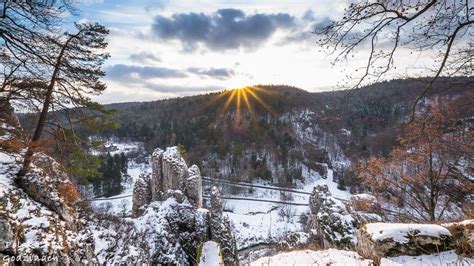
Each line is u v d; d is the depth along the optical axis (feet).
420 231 24.09
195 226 101.76
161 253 88.89
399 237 24.11
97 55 51.90
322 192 75.15
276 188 327.88
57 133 54.39
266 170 358.84
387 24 14.11
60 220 46.37
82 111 55.11
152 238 90.79
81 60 50.98
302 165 395.55
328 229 47.50
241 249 178.19
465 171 44.91
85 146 59.88
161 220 98.68
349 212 53.67
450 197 48.55
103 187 286.66
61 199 50.62
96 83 53.21
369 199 58.29
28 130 56.34
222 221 103.81
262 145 442.50
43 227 40.60
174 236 96.02
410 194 52.13
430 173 47.37
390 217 59.41
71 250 41.37
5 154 55.06
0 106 49.78
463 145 40.75
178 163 116.57
